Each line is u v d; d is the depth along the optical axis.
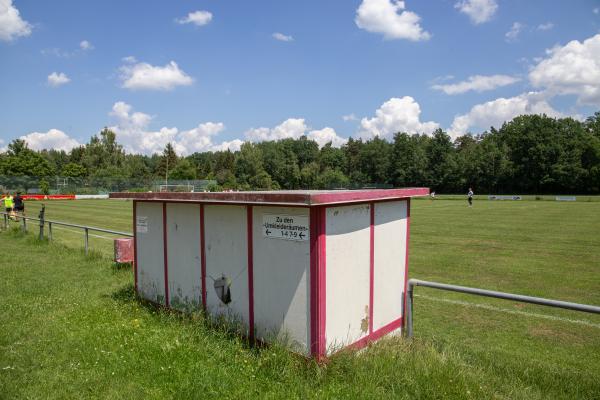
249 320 5.34
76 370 4.73
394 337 5.50
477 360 5.22
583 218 27.64
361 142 140.75
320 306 4.49
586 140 80.75
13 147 110.62
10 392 4.25
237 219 5.44
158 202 6.89
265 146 129.75
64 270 10.64
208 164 131.62
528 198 59.69
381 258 5.40
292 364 4.52
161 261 6.91
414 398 3.98
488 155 89.75
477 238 18.11
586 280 10.44
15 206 27.17
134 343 5.28
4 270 10.62
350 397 3.91
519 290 9.46
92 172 117.44
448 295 8.93
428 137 116.62
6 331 5.92
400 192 5.46
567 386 4.59
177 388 4.22
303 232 4.59
